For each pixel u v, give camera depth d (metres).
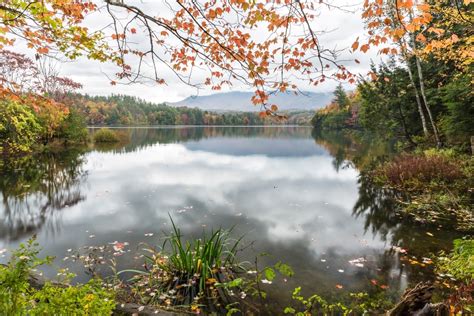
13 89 4.03
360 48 2.49
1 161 14.14
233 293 3.55
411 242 5.11
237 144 27.91
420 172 8.80
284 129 66.12
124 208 7.54
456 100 11.31
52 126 19.73
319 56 2.44
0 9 2.57
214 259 4.22
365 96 16.75
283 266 2.69
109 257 4.62
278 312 3.22
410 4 2.06
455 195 7.33
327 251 4.89
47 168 13.40
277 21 2.56
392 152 17.38
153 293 3.45
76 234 5.71
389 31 2.33
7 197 8.62
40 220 6.60
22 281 1.70
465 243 3.77
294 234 5.73
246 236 5.62
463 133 11.42
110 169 13.52
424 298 2.56
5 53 11.47
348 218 6.70
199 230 5.95
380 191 9.09
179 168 14.01
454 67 12.32
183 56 3.18
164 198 8.55
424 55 9.62
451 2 5.57
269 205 7.82
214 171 13.22
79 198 8.50
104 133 27.22
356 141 28.20
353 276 4.01
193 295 3.50
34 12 2.59
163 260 4.25
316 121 61.78
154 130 54.78
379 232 5.73
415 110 15.10
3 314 1.57
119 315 2.58
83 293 1.74
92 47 3.05
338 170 13.31
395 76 14.80
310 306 3.22
